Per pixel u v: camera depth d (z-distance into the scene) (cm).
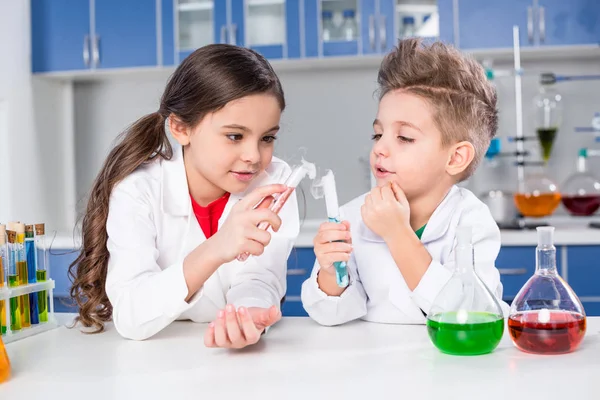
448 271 107
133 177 118
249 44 309
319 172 329
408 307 112
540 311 83
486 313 83
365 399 67
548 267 86
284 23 306
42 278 106
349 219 129
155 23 315
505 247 254
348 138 328
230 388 72
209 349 90
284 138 331
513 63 321
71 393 71
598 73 316
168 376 77
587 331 97
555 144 317
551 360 81
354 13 303
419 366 79
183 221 122
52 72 322
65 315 119
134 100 343
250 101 105
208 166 110
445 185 116
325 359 83
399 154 109
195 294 98
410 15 301
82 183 348
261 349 89
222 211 129
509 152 318
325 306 104
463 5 294
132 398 69
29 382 76
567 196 291
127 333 97
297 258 262
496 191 295
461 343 82
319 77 329
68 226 345
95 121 346
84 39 319
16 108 311
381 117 112
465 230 85
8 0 308
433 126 108
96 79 343
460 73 110
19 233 102
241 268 122
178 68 117
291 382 73
